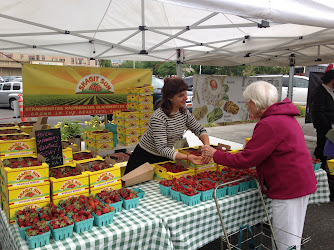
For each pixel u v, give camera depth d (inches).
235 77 262.4
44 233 64.1
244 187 96.9
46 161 92.4
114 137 194.2
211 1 73.3
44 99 186.7
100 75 202.1
